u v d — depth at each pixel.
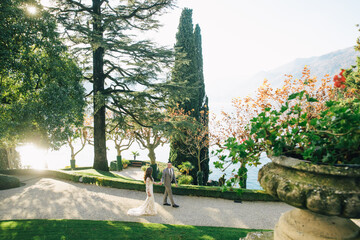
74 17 15.73
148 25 16.83
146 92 15.97
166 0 15.45
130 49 15.02
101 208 9.75
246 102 14.32
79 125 14.59
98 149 17.39
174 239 6.94
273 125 2.26
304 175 1.95
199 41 21.14
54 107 11.28
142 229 7.55
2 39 9.59
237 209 10.23
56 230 7.16
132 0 16.09
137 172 23.31
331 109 1.92
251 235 2.98
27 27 10.32
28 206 9.65
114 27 15.32
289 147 2.19
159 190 12.21
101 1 16.66
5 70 9.97
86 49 15.91
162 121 16.95
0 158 17.72
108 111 26.02
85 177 13.56
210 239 6.98
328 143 2.02
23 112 10.34
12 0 10.30
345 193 1.71
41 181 14.00
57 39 12.32
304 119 2.14
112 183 12.89
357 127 1.79
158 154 42.50
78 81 14.55
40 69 10.99
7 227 7.23
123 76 16.81
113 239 6.76
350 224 2.10
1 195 11.05
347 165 1.79
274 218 9.39
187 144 17.64
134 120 17.95
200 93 20.92
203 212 9.76
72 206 9.84
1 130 10.41
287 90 12.76
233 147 2.31
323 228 2.03
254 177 23.73
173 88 15.41
